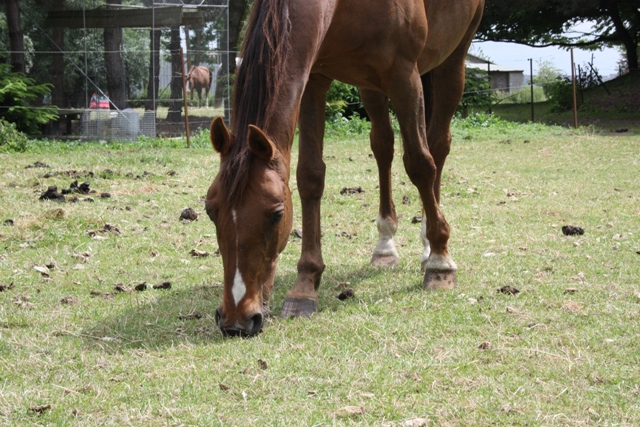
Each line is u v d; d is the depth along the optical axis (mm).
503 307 3863
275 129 3178
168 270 4855
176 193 7637
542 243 5453
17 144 12109
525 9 26172
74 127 15648
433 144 5059
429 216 4340
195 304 4031
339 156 11375
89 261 5035
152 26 15453
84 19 15312
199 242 5617
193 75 15883
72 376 2920
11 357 3145
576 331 3441
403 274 4738
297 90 3285
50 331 3529
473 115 17719
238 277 3027
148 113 15469
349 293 4184
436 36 4535
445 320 3656
